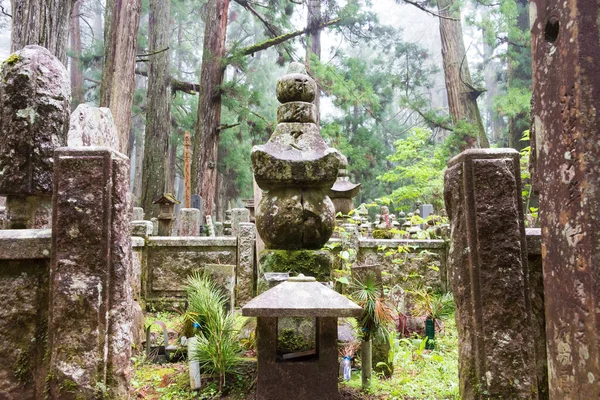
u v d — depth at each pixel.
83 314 2.73
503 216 2.76
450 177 2.98
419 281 7.35
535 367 2.68
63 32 8.75
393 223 10.73
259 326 3.04
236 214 11.77
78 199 2.79
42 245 2.81
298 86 4.70
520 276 2.72
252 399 3.49
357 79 18.75
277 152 4.42
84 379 2.70
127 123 12.30
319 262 4.36
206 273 5.32
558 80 1.80
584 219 1.65
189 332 4.07
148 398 3.64
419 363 4.43
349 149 18.36
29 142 3.11
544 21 1.91
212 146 16.70
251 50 17.16
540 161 1.95
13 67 3.15
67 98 3.38
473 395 2.71
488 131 36.94
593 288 1.61
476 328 2.71
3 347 2.79
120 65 12.20
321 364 3.02
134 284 6.44
